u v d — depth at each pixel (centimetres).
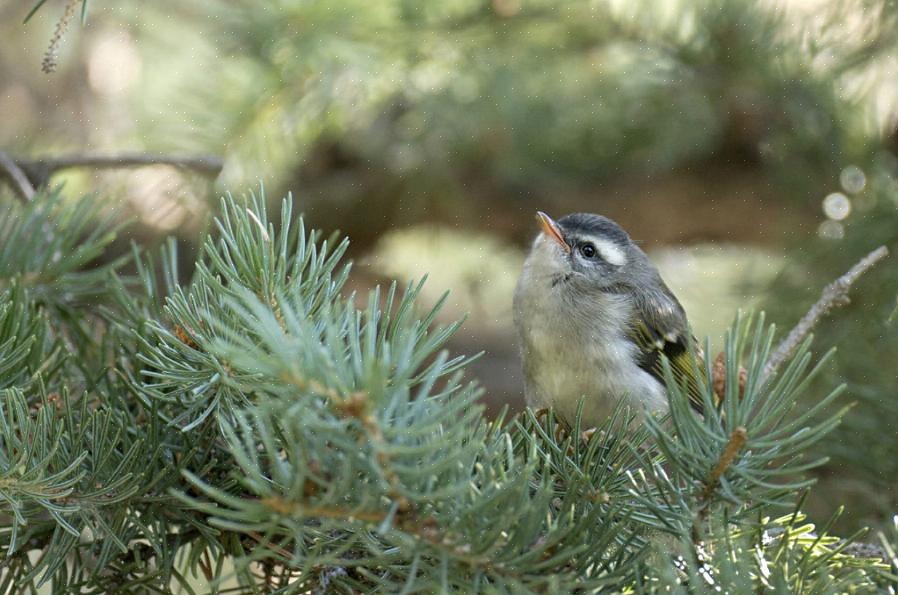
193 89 1186
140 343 664
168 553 616
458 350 1551
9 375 666
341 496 461
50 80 1375
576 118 1394
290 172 1428
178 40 1327
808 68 1316
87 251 815
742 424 516
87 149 1292
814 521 943
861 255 1130
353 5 1176
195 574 640
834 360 1044
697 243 1582
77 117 1334
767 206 1494
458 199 1505
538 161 1489
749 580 505
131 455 605
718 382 552
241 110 1172
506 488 482
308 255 577
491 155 1468
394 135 1467
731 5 1321
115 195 1078
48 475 595
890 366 1039
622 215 1563
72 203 902
